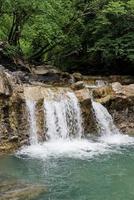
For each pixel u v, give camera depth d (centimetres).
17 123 1423
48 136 1498
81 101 1611
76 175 1109
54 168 1169
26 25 2278
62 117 1553
